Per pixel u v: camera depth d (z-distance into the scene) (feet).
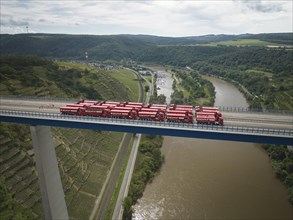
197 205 278.67
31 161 281.74
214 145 412.77
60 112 266.77
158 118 238.48
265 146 390.01
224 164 355.56
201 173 335.47
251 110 270.26
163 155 377.30
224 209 271.08
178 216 265.13
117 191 296.71
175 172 339.98
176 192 301.22
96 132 405.59
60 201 250.98
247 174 330.75
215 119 233.14
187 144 418.31
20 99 320.09
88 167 328.29
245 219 256.93
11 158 274.98
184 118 234.17
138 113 240.94
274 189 300.61
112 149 391.04
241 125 232.53
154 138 425.28
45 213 242.78
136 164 351.46
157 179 326.85
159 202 286.46
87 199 281.54
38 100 316.40
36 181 266.16
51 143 248.52
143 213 271.28
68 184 284.82
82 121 231.71
